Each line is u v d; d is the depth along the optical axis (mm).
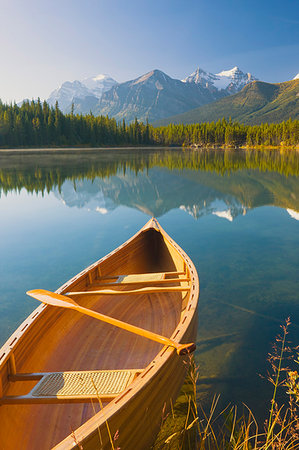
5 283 5363
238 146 121438
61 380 2293
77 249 7164
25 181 19125
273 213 10117
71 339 3449
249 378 2984
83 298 4062
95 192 15094
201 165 30797
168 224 9070
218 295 4730
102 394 2119
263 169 25578
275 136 116875
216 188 15602
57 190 15781
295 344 3514
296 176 20125
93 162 35062
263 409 2619
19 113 91938
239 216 9820
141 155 54250
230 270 5664
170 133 132250
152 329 4039
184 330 2607
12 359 2402
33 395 2141
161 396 2244
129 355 3426
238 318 4074
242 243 7172
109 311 4309
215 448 2246
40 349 2996
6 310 4422
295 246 6902
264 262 6000
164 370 2191
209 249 6816
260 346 3482
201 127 131250
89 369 3199
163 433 2318
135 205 11992
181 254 4770
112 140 110812
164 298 4695
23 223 9703
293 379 1952
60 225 9391
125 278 4402
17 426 2244
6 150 79500
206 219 9555
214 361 3238
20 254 6883
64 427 2404
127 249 5367
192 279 3832
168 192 14719
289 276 5348
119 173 23078
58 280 5477
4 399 2123
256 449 2033
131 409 1858
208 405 2656
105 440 1690
